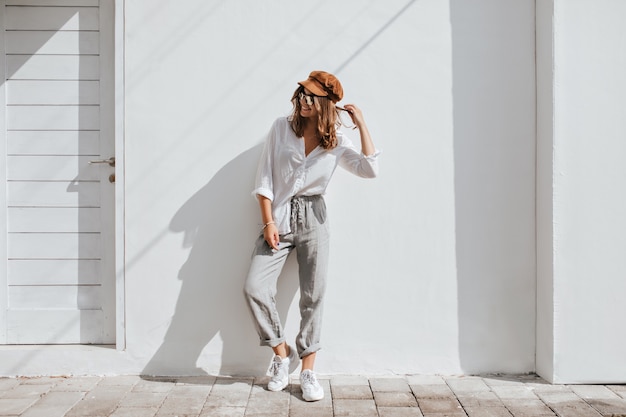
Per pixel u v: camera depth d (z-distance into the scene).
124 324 3.62
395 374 3.64
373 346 3.64
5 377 3.57
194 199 3.60
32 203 3.72
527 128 3.63
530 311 3.65
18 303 3.72
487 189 3.63
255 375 3.63
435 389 3.41
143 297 3.61
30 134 3.71
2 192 3.71
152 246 3.60
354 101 3.60
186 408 3.14
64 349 3.63
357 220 3.62
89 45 3.70
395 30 3.60
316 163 3.32
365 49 3.59
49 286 3.73
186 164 3.59
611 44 3.43
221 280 3.61
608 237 3.46
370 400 3.26
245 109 3.58
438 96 3.61
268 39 3.58
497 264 3.64
